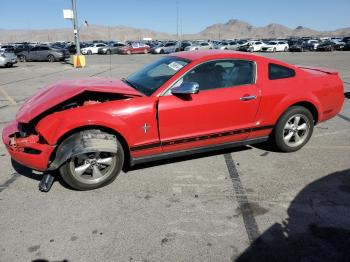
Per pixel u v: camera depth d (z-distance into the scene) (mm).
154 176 4234
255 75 4457
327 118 5188
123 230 3109
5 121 7062
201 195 3762
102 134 3693
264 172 4344
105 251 2816
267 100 4496
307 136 5027
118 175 4254
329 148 5215
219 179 4152
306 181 4078
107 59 30859
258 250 2826
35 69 20938
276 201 3617
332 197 3688
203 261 2697
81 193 3811
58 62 28562
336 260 2705
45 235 3029
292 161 4695
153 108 3865
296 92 4684
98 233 3061
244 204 3561
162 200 3652
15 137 3787
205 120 4152
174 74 4055
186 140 4137
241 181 4098
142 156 4027
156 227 3156
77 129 3662
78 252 2805
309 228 3125
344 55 32656
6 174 4324
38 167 3658
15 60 22891
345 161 4691
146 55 39312
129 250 2830
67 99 3674
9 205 3547
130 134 3814
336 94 5098
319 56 30969
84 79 4625
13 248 2852
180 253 2791
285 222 3223
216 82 4223
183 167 4504
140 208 3492
